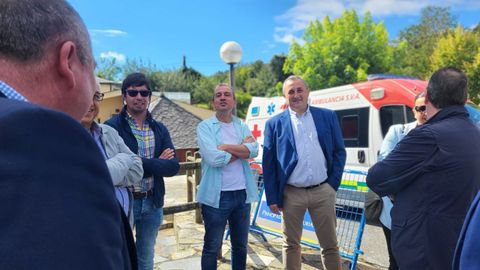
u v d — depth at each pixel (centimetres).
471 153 193
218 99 342
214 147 319
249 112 829
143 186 291
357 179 455
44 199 58
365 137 614
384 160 215
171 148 314
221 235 326
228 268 380
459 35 2034
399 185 205
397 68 2570
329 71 2456
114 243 67
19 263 54
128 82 294
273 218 466
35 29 74
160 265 388
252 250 434
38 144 61
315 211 324
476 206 113
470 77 1745
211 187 321
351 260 382
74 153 65
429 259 193
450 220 191
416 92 555
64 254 57
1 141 59
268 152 334
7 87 71
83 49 83
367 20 2453
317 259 408
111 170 219
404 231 203
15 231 55
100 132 237
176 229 504
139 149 297
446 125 198
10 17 73
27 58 74
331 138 330
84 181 65
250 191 334
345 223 441
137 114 300
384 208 330
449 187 191
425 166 195
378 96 598
